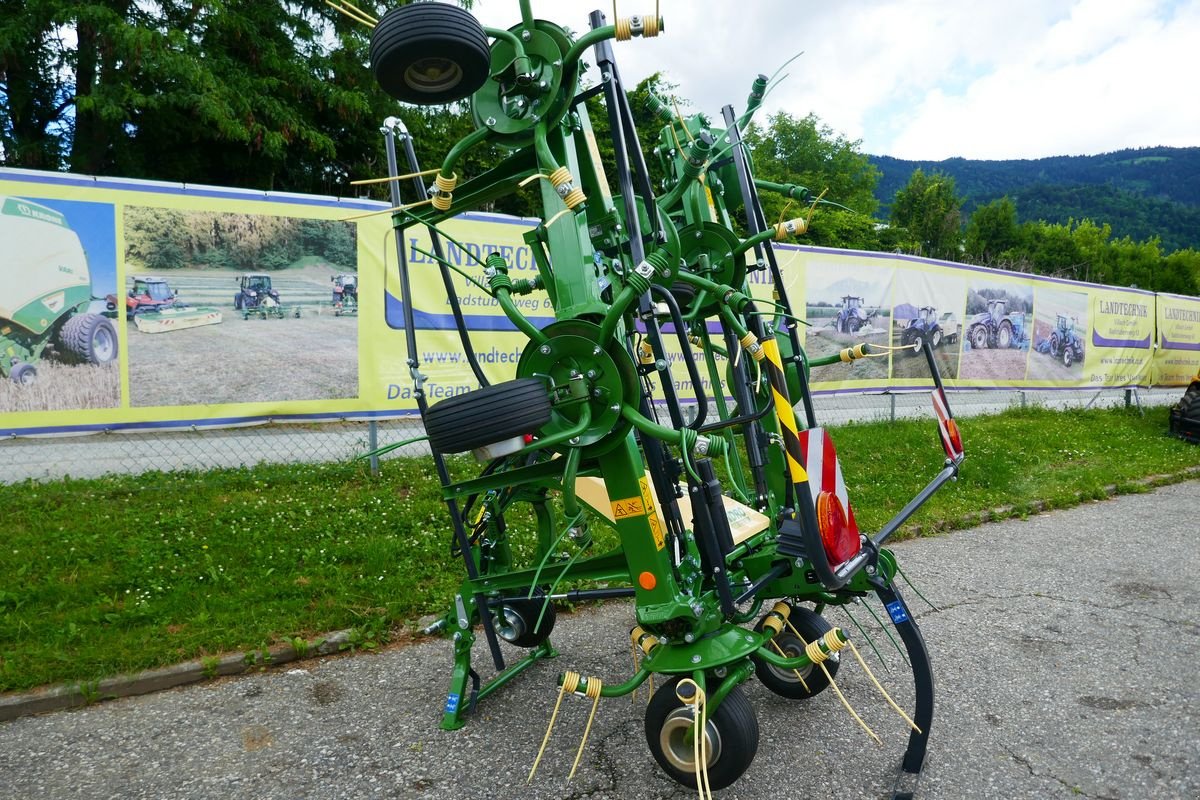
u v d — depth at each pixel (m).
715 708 2.66
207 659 3.78
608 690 2.78
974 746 3.22
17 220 5.63
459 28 2.58
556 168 2.74
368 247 6.72
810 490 2.60
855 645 4.30
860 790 2.89
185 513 5.48
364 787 2.90
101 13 10.28
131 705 3.51
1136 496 8.33
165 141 13.34
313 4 13.66
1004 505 7.40
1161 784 2.96
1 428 5.65
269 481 6.34
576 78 2.95
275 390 6.46
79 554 4.72
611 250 3.43
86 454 6.99
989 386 11.89
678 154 4.00
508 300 2.94
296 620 4.19
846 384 10.10
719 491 2.94
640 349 3.48
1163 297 14.73
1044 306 12.55
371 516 5.68
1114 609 4.88
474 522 4.15
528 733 3.31
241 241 6.30
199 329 6.20
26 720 3.36
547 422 2.78
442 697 3.65
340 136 15.19
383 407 6.84
